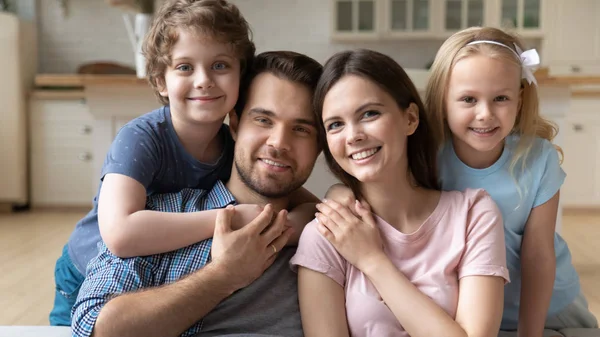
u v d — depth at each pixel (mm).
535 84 1150
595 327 1367
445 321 927
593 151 4602
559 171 1203
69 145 4797
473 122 1099
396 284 972
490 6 4926
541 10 4902
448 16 4996
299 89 1087
